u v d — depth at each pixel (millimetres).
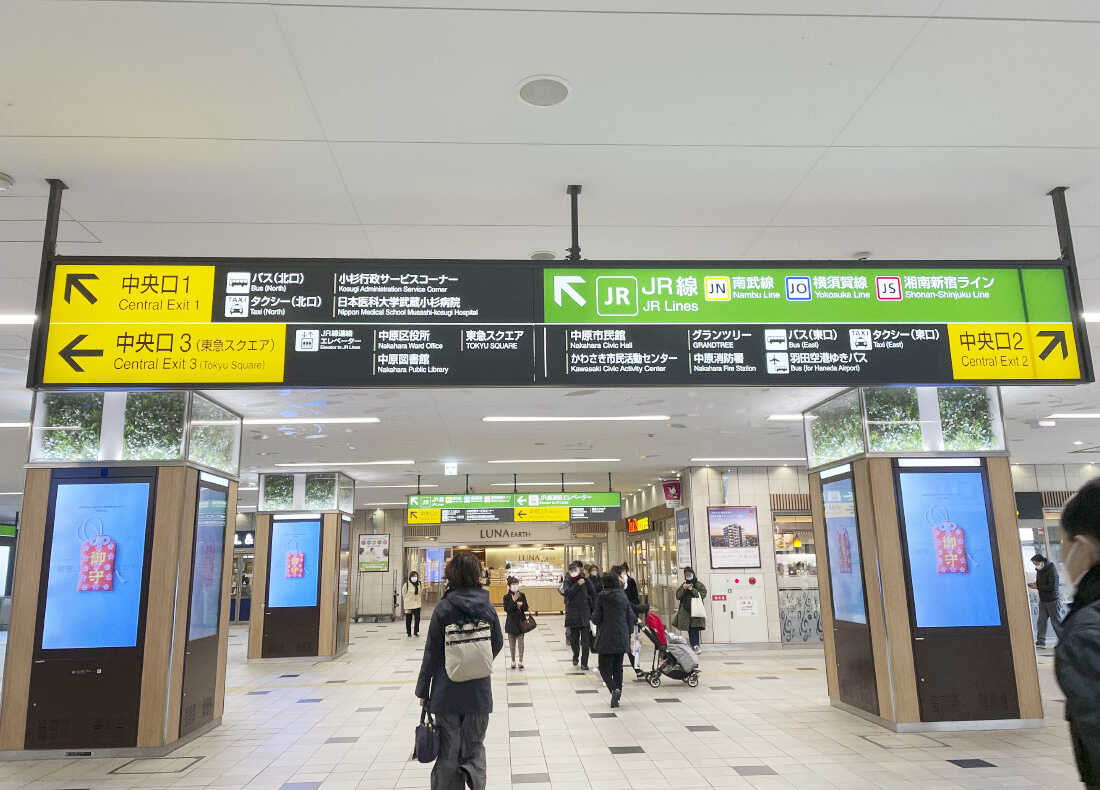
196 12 2953
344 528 15094
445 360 4383
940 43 3211
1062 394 9469
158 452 6879
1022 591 6984
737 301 4559
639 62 3307
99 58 3225
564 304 4484
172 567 6648
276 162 4109
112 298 4305
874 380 4508
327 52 3201
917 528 7043
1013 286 4652
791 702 8430
